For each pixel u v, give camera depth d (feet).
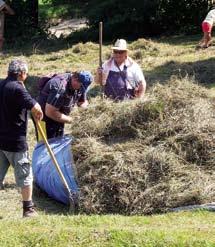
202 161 30.89
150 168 30.25
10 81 28.30
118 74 36.70
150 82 59.21
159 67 65.16
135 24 93.45
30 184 28.96
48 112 33.45
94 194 30.07
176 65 65.05
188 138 31.14
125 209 29.63
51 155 30.09
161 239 24.38
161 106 32.12
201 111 32.17
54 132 34.42
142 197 29.55
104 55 73.26
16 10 97.71
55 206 31.65
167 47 77.15
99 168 30.50
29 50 87.25
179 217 28.17
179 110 32.14
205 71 61.57
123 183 29.91
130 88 36.78
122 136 32.09
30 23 98.99
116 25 94.07
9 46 93.04
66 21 115.34
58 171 30.32
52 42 92.48
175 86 33.73
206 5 91.61
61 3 122.21
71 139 32.58
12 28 97.30
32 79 63.26
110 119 32.40
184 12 92.12
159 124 31.78
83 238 24.88
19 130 28.53
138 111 32.17
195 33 89.76
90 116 32.94
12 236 25.31
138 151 30.89
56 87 33.30
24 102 27.99
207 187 29.78
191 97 33.06
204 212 28.68
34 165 33.37
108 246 24.41
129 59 37.14
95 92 53.93
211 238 24.50
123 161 30.37
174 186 29.66
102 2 99.50
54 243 24.80
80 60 73.82
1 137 28.60
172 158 30.53
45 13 118.01
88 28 98.22
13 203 31.99
